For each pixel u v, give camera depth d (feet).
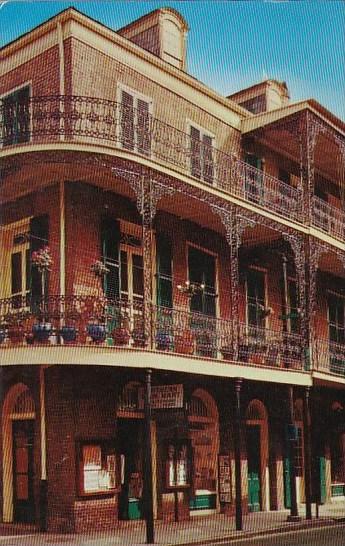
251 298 76.33
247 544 52.65
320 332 85.61
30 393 60.23
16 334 56.54
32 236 61.26
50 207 60.59
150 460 54.19
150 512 52.70
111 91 64.18
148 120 65.87
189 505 66.59
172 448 65.16
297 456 81.05
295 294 81.76
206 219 70.03
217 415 70.38
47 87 62.39
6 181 60.08
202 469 69.36
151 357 56.08
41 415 58.39
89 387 58.80
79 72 61.72
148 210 58.75
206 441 69.92
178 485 64.90
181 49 74.13
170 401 60.18
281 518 67.62
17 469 60.44
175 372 60.59
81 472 56.80
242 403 72.79
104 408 59.72
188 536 55.52
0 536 54.75
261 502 74.59
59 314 56.13
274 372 67.82
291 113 74.43
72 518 56.18
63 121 60.49
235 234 66.33
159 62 68.39
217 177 72.13
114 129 62.64
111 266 61.98
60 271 59.21
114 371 60.08
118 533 56.59
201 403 69.92
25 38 63.72
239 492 60.54
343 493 87.40
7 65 65.36
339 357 82.74
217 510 69.36
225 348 65.41
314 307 81.51
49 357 53.98
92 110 58.13
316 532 60.03
